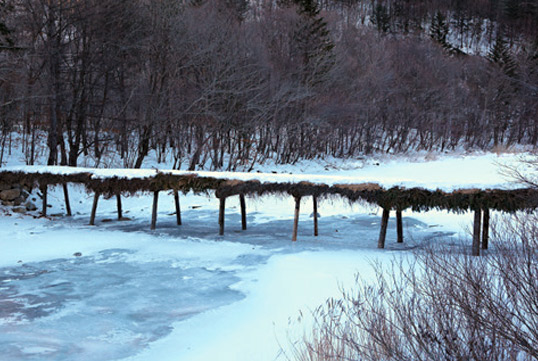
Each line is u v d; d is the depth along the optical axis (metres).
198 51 32.16
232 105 32.50
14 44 24.84
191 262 11.29
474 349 3.97
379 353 4.47
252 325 6.70
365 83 46.66
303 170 37.28
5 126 28.52
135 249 12.84
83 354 5.86
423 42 63.75
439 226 16.97
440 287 5.18
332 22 56.91
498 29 109.31
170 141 37.19
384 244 12.93
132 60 32.00
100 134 34.72
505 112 55.66
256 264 10.84
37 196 22.02
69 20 26.97
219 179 14.48
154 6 32.28
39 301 8.21
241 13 51.53
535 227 5.96
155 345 6.15
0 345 6.12
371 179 12.35
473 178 27.88
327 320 6.20
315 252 11.61
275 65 40.59
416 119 51.75
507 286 4.44
